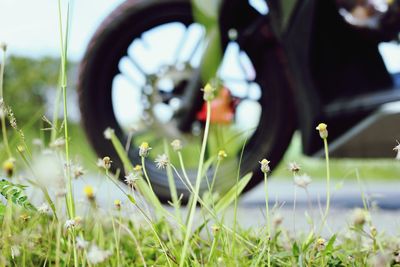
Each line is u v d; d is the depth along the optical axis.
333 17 1.40
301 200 1.92
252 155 1.51
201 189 1.43
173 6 1.54
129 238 0.91
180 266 0.69
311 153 1.45
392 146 1.35
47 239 0.84
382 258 0.64
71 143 0.79
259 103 1.57
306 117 1.44
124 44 1.57
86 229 0.90
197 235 0.79
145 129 1.63
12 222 0.87
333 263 0.75
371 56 1.39
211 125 1.45
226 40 1.53
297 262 0.76
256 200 1.97
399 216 1.19
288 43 1.43
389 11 1.35
